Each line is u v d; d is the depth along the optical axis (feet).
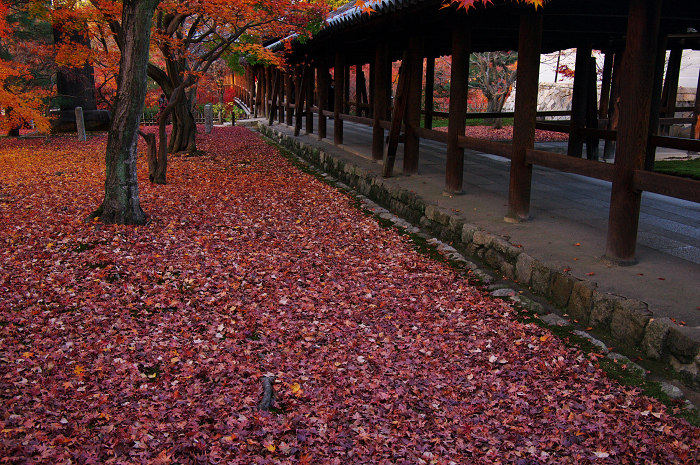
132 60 25.09
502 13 23.52
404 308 18.60
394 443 11.30
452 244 25.03
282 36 44.60
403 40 37.86
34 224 26.61
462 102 27.91
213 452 10.54
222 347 15.34
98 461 10.03
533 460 10.62
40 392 12.10
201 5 36.50
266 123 78.69
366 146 48.67
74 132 73.36
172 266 21.59
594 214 25.49
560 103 76.95
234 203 33.35
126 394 12.49
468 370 14.33
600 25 28.27
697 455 10.29
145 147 57.57
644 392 12.78
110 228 25.79
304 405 12.60
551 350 14.89
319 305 18.76
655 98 34.47
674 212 26.48
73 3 39.83
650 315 14.34
